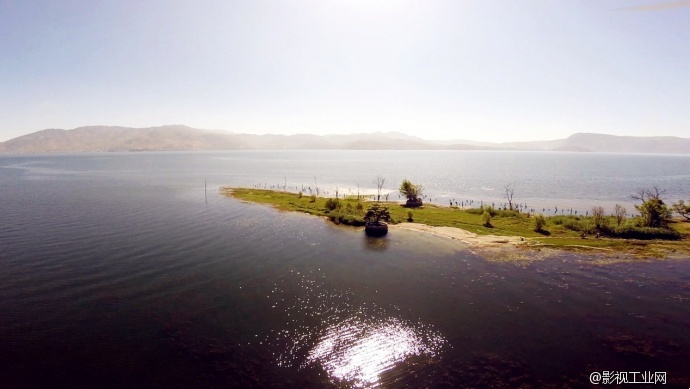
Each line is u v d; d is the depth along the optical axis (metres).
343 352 26.64
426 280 40.03
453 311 32.88
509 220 70.56
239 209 82.88
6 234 57.81
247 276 40.91
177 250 50.31
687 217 71.12
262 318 31.33
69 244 52.53
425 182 167.00
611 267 43.88
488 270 43.06
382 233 60.38
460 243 54.38
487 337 28.73
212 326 29.98
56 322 30.36
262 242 55.06
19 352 26.14
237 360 25.61
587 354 26.62
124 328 29.53
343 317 31.62
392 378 23.98
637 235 57.94
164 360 25.52
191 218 72.19
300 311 32.66
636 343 28.03
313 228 64.69
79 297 35.09
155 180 153.25
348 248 52.16
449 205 99.25
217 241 55.28
